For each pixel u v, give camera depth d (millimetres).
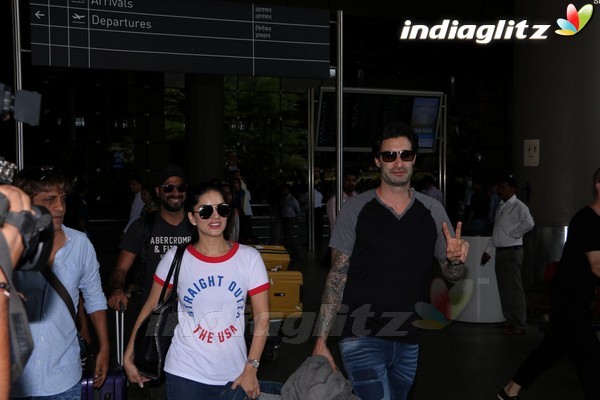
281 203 16500
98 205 23094
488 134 29469
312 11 7777
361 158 27266
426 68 28328
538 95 9883
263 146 26656
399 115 15648
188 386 3461
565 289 4664
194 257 3518
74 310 3268
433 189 16734
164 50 7270
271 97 26625
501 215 8070
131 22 7129
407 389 3832
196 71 7402
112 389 3588
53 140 22891
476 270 8664
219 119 17188
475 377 6434
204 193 3494
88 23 6949
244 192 15625
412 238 3703
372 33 22953
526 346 7598
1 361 1442
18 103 1625
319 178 26828
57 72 22766
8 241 1491
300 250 17812
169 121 24219
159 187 4562
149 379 3615
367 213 3732
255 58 7598
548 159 9820
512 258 8039
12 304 1448
